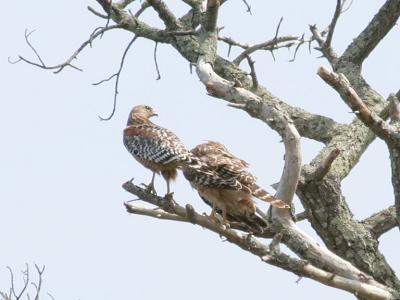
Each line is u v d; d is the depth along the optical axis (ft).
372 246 45.19
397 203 42.39
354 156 47.39
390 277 44.83
